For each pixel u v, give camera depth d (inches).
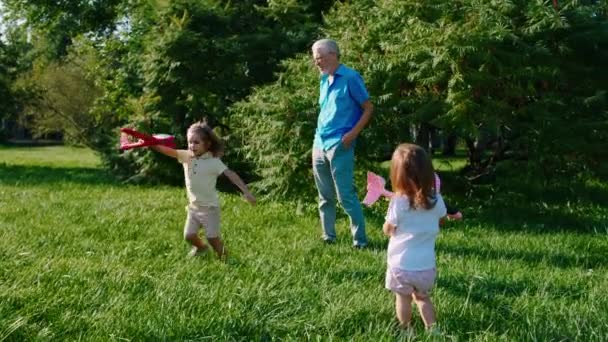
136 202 384.5
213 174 221.3
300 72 388.8
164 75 497.7
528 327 152.8
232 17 527.8
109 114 722.2
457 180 411.5
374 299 170.9
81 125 1093.1
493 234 293.0
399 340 141.9
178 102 506.0
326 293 175.6
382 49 366.0
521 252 247.4
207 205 223.8
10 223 287.9
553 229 313.3
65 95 1080.8
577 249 258.5
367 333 145.9
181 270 197.9
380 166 375.9
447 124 341.1
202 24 510.3
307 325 151.5
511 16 366.6
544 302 173.2
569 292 189.2
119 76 649.6
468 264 220.8
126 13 709.3
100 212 334.3
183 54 484.4
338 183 255.3
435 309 164.4
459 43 327.9
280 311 161.3
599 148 351.6
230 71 506.6
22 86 882.1
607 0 396.5
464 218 343.6
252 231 283.7
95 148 671.1
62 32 835.4
